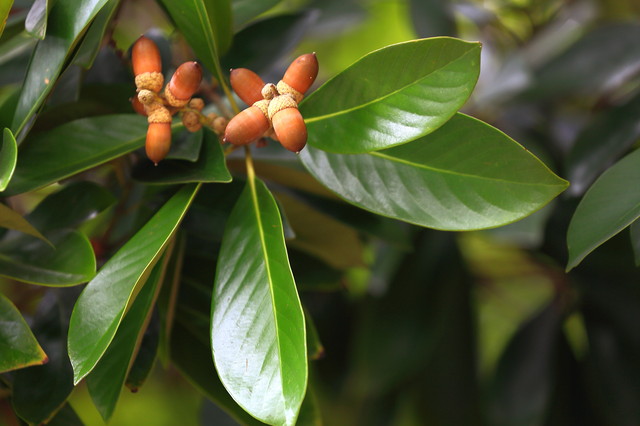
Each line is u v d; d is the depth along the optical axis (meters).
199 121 0.75
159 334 0.79
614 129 0.93
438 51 0.71
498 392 1.03
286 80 0.71
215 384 0.81
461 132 0.74
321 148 0.74
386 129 0.73
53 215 0.79
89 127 0.78
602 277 1.02
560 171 1.04
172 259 0.80
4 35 0.82
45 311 0.80
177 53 0.92
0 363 0.71
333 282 0.88
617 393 1.01
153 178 0.76
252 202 0.75
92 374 0.75
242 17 0.86
